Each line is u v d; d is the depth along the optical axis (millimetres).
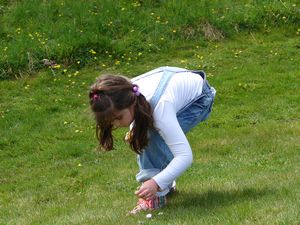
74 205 7992
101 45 15852
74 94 14109
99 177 9633
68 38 15797
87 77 14875
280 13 17406
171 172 5906
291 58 15344
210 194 6984
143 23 16859
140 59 15781
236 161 9336
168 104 5922
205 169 8930
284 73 14492
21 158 11312
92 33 16062
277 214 5684
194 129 11727
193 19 17000
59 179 9883
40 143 11859
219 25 16906
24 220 7527
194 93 6281
